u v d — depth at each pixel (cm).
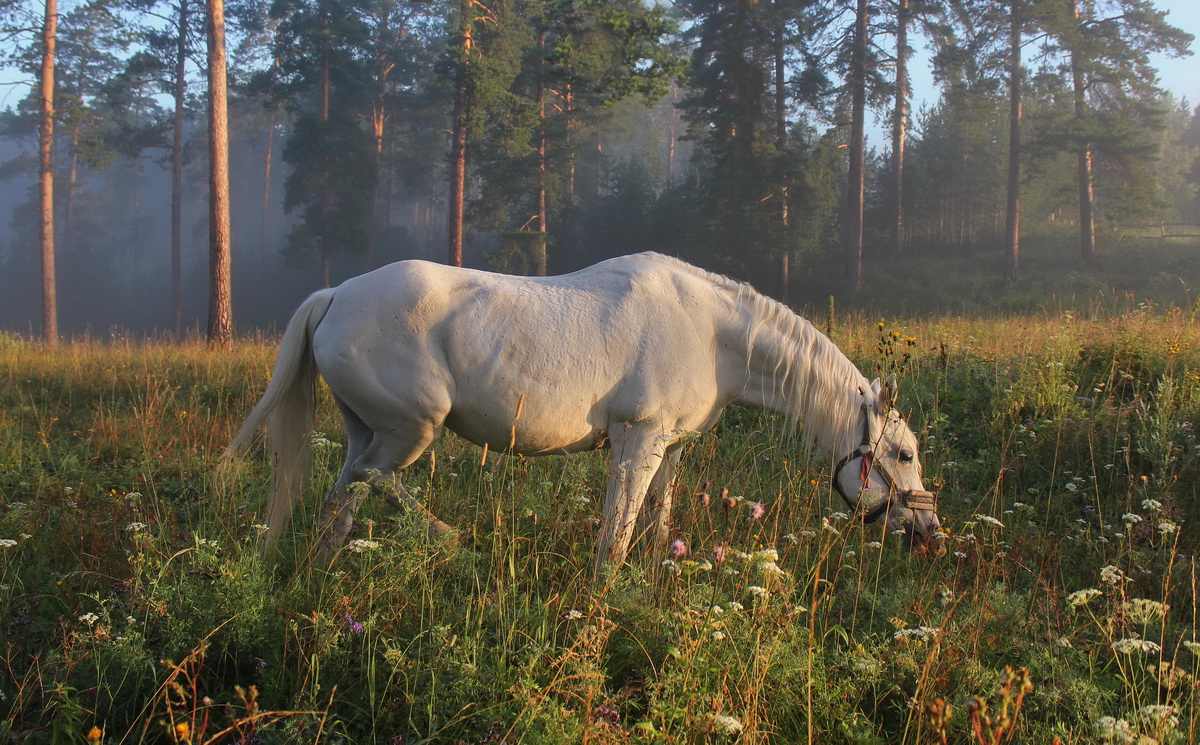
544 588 363
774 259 2923
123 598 315
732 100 2800
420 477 494
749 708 253
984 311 2520
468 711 259
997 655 311
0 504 466
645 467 382
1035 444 531
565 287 400
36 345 1235
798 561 386
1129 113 2898
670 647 270
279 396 401
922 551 397
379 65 4253
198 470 554
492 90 2481
